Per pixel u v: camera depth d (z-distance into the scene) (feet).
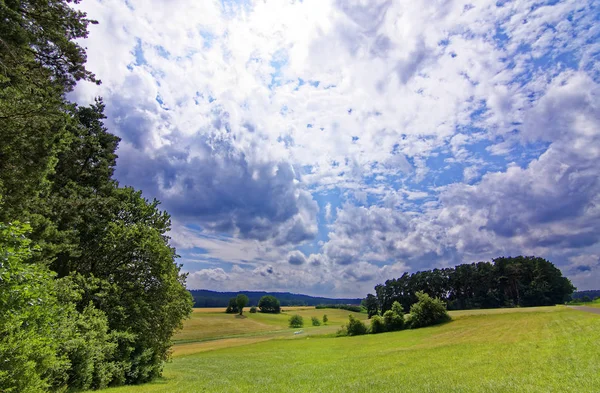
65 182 91.15
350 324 258.37
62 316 56.44
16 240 29.32
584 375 45.91
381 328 250.78
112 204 97.40
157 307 92.94
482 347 101.35
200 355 176.55
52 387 51.96
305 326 426.92
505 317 224.53
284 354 153.48
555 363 57.88
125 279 93.50
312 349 170.50
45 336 39.01
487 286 472.85
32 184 54.65
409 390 47.60
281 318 504.84
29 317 34.19
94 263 94.27
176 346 248.11
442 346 120.67
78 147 94.68
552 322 161.79
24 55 49.16
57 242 73.56
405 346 140.97
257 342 249.34
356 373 72.43
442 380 53.01
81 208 85.30
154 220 111.65
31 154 51.19
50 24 53.11
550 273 440.04
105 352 68.64
